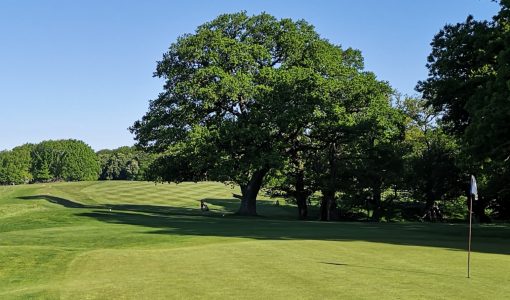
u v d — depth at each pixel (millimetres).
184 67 44781
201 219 36281
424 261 14469
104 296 10562
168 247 19484
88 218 34312
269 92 42031
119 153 158875
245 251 16406
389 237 22500
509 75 24016
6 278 13555
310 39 46750
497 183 41906
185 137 42094
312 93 42781
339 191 51438
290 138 46219
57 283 12391
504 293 10258
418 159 53812
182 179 47125
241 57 43344
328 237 22281
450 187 53312
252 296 10055
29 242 21578
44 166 147125
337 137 46375
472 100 26625
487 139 24641
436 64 31859
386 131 46312
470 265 13812
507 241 22250
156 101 46781
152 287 11211
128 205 59938
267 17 46594
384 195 59531
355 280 11539
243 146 41969
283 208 68188
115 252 16844
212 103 41969
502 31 27281
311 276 12039
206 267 13562
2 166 148375
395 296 9961
